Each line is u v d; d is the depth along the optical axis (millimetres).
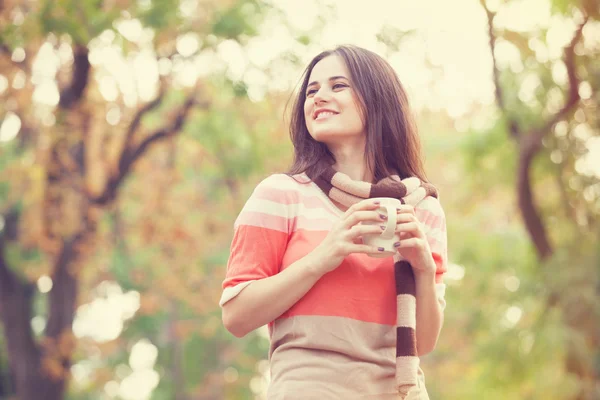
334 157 2680
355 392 2355
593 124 11602
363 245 2318
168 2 11070
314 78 2674
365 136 2666
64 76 12586
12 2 10414
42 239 12680
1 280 14516
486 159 13484
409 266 2467
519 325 11945
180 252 14523
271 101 13133
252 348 22656
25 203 13445
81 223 12789
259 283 2393
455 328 15719
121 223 14562
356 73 2648
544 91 11695
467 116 13875
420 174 2748
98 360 22531
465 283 14602
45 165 12445
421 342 2547
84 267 13156
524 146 11773
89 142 13344
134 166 13508
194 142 14930
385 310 2436
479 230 16312
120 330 21000
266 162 14742
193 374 22891
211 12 12305
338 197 2514
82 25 10078
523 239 15266
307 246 2461
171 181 14633
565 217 12242
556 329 10852
